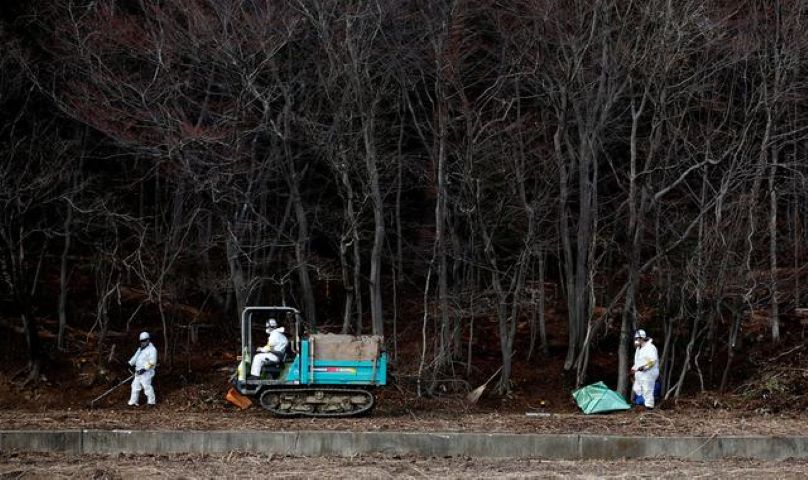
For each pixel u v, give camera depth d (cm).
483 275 3195
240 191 2686
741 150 2720
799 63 2652
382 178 3200
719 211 2509
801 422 2222
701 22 2773
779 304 3005
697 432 1995
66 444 1870
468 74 2895
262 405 2242
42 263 3181
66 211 2948
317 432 1855
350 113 2675
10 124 2877
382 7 2641
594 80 2747
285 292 3212
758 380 2622
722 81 3020
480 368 2798
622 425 2130
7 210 2708
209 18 2609
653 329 2928
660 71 2595
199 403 2492
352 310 2952
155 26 2920
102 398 2523
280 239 3122
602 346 2903
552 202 2880
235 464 1742
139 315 3022
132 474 1656
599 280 3067
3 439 1870
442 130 2625
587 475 1645
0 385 2550
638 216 2591
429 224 3234
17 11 2959
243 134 2622
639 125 3125
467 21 3028
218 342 2953
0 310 2922
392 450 1842
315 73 2884
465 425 2119
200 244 2880
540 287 2859
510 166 2809
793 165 2827
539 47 2834
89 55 2698
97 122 2584
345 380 2233
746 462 1788
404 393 2598
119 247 3058
